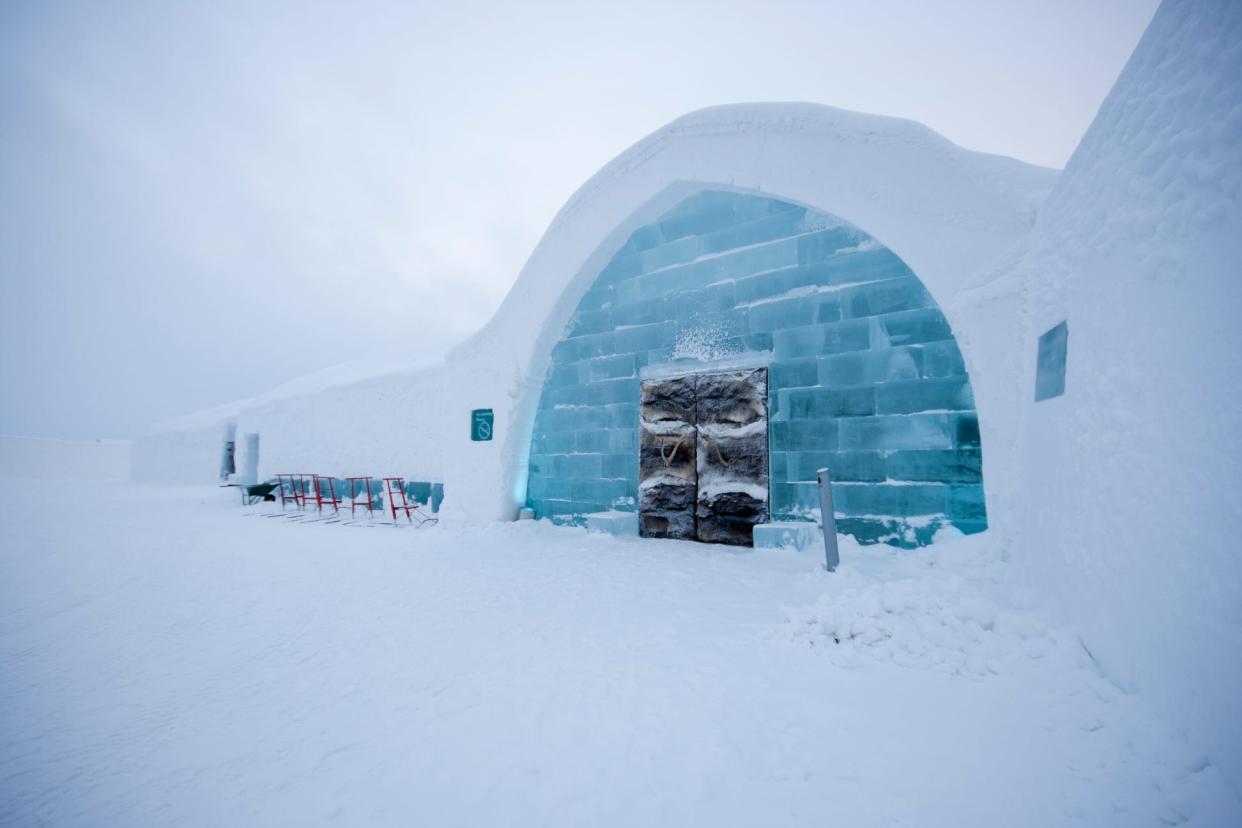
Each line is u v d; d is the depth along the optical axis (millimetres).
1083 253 3482
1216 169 2082
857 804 1816
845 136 6582
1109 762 1931
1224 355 1954
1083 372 3275
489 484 9742
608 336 9125
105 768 2234
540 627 3918
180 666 3371
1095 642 2674
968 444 5793
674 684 2836
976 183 5672
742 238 7680
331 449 15195
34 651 3672
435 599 4848
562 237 9234
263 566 6539
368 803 1939
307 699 2852
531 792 1966
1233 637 1759
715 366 7812
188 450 27359
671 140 8023
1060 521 3418
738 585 4934
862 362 6543
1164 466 2262
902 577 4918
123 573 6176
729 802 1858
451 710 2658
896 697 2562
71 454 46000
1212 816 1615
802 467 6910
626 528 8383
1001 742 2131
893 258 6402
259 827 1832
